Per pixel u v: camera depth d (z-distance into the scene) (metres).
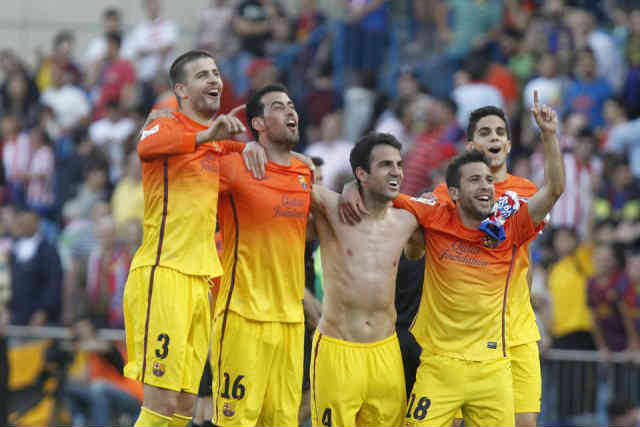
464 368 25.39
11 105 61.47
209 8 63.12
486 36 55.62
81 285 45.41
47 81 66.25
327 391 25.41
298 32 61.53
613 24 56.03
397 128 49.44
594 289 39.62
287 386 25.52
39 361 39.56
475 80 49.44
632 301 39.66
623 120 48.78
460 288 25.55
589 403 37.69
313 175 26.20
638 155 46.84
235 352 25.19
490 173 25.41
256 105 25.77
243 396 25.19
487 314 25.62
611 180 46.19
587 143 45.19
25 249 45.28
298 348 25.62
